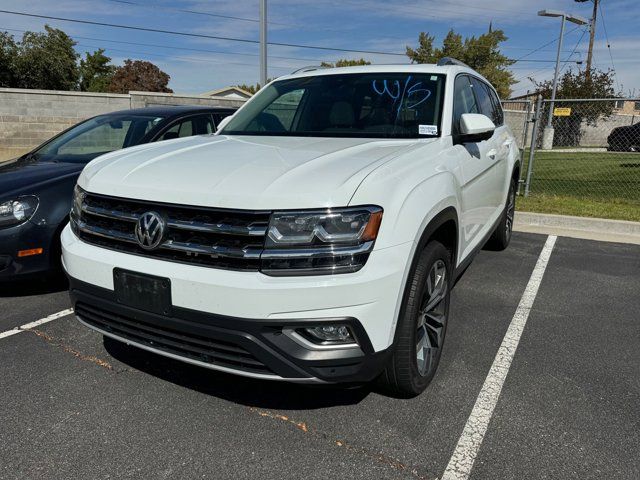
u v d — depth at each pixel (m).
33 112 14.82
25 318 3.88
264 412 2.70
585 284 4.75
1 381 2.99
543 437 2.49
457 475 2.24
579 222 7.06
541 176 12.58
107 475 2.23
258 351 2.20
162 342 2.45
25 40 30.78
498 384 2.97
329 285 2.13
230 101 17.61
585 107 18.98
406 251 2.33
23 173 4.28
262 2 11.50
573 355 3.35
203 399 2.81
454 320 3.90
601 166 15.01
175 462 2.32
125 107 15.83
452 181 2.92
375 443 2.45
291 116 3.77
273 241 2.16
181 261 2.33
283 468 2.28
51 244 4.05
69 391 2.89
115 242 2.56
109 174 2.70
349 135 3.39
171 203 2.34
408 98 3.55
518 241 6.36
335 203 2.17
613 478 2.22
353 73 3.97
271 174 2.37
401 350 2.54
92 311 2.68
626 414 2.68
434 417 2.65
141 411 2.70
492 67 40.84
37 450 2.39
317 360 2.20
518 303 4.26
